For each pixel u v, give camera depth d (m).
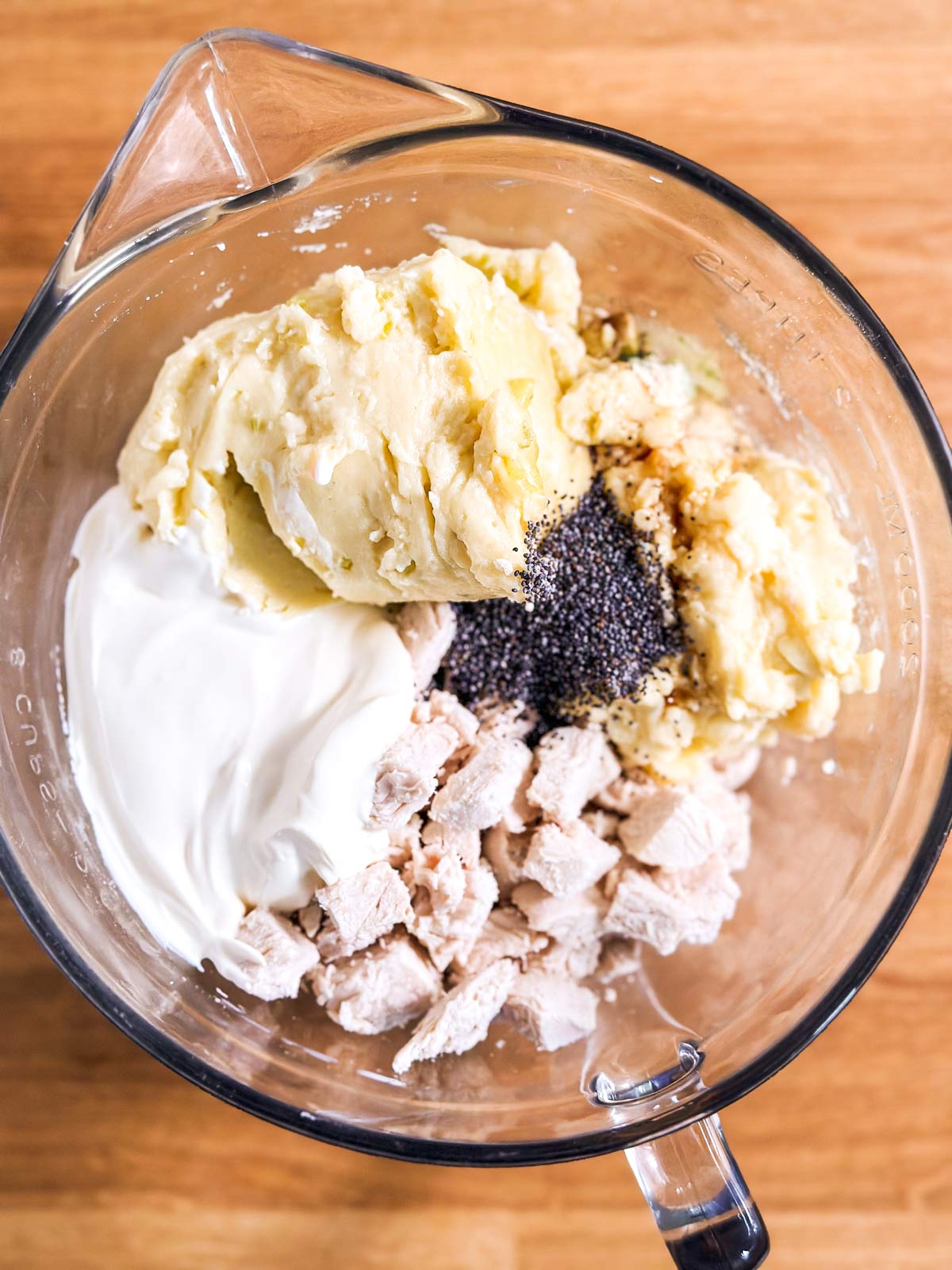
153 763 0.27
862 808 0.29
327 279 0.27
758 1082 0.26
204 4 0.33
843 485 0.30
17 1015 0.33
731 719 0.29
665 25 0.33
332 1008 0.28
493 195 0.28
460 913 0.28
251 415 0.26
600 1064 0.29
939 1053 0.33
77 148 0.32
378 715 0.26
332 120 0.26
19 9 0.32
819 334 0.28
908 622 0.28
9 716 0.27
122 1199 0.32
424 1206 0.33
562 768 0.28
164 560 0.27
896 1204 0.33
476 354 0.25
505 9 0.33
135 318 0.28
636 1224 0.33
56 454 0.28
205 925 0.27
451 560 0.26
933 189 0.33
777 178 0.33
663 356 0.31
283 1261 0.32
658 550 0.28
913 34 0.33
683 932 0.29
